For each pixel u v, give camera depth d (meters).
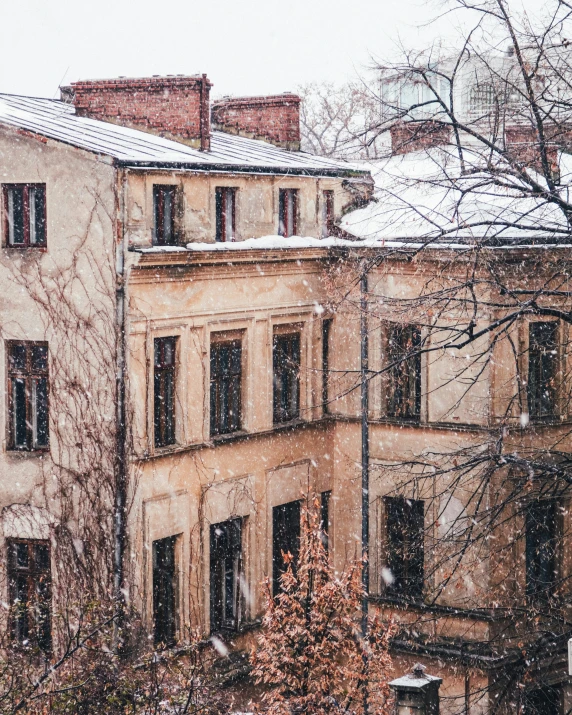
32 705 17.08
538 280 24.84
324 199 28.27
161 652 20.88
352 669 20.41
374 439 27.48
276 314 26.62
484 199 25.64
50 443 23.89
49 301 23.53
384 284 26.36
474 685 25.11
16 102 26.78
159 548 24.50
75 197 23.03
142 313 23.16
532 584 24.66
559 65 18.67
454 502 26.03
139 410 23.31
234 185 25.52
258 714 20.16
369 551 27.41
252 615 26.41
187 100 26.31
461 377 25.72
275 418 27.30
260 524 26.59
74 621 22.02
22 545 24.50
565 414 26.34
